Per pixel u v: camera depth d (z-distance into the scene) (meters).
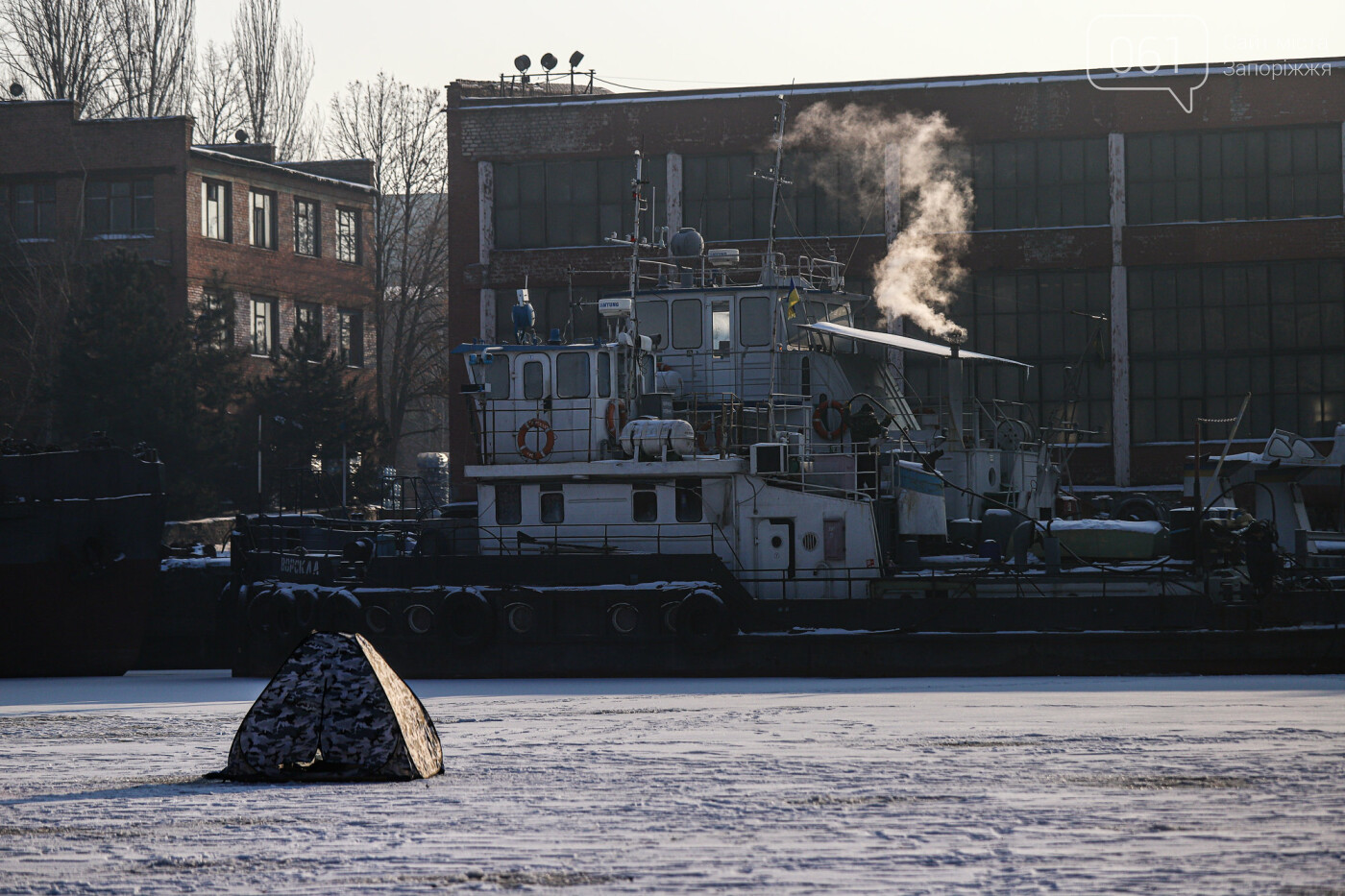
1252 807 16.06
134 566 51.03
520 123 86.06
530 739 25.61
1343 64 78.56
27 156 106.19
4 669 50.94
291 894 12.47
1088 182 81.69
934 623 41.69
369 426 98.19
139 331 88.44
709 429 45.88
